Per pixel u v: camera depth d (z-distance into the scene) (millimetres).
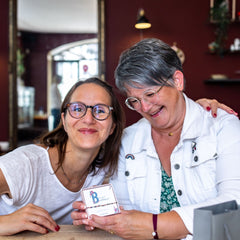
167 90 1389
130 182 1585
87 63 4793
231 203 999
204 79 4723
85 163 1469
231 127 1430
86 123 1356
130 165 1593
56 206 1506
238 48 4484
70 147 1461
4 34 4969
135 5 4777
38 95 4871
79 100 1394
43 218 1241
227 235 892
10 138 4914
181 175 1482
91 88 1417
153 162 1562
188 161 1474
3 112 5023
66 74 4836
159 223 1150
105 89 1454
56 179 1465
